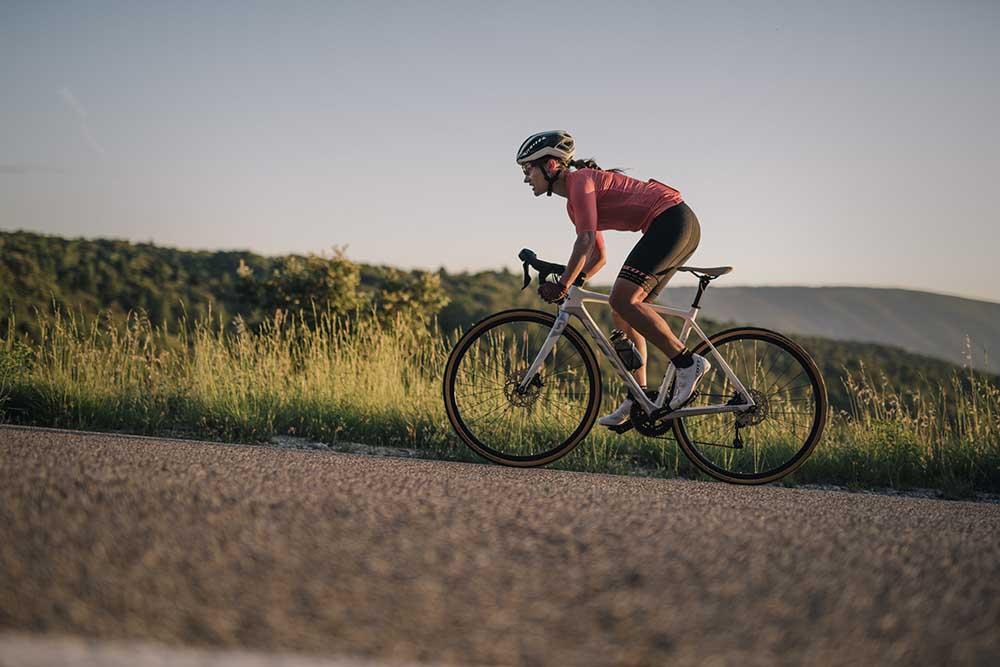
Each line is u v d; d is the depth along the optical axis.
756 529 2.62
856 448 5.51
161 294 37.09
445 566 2.02
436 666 1.44
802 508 3.18
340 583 1.85
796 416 4.59
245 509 2.49
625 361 4.59
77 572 1.81
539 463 4.66
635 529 2.52
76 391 6.04
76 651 1.40
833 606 1.87
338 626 1.59
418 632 1.59
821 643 1.64
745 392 4.54
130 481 2.80
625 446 5.62
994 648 1.65
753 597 1.90
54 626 1.51
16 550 1.93
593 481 3.79
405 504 2.71
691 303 4.56
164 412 6.10
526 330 4.77
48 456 3.27
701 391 4.56
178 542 2.09
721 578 2.03
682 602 1.84
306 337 7.36
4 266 35.94
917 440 5.56
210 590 1.75
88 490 2.60
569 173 4.45
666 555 2.21
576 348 4.66
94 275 37.66
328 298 15.15
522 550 2.20
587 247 4.29
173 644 1.46
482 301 40.59
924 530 2.82
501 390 4.78
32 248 39.12
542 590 1.87
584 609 1.76
